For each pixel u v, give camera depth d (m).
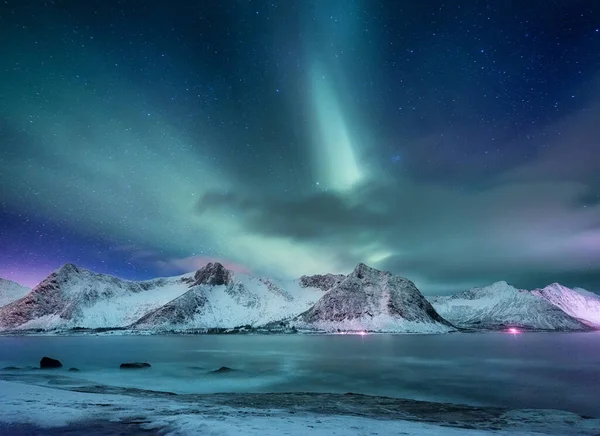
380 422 28.28
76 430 22.89
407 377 72.75
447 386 62.16
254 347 160.88
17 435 21.92
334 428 24.28
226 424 23.25
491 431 27.69
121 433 22.08
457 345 173.25
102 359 107.19
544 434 26.27
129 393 45.38
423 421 32.81
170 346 170.00
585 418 35.00
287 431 22.14
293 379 68.94
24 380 58.47
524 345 176.25
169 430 22.53
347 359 107.31
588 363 97.38
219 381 65.62
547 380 68.69
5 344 185.62
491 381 67.75
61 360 103.62
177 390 56.41
